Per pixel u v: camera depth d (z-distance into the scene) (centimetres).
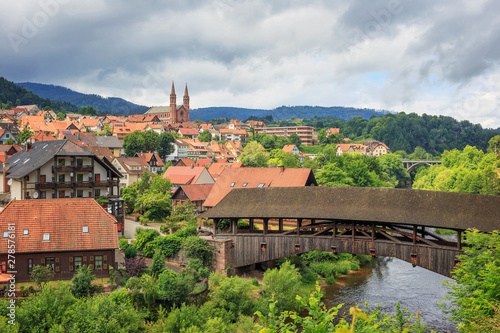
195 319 3391
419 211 4081
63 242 3847
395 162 16850
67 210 4056
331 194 4659
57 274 3797
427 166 18750
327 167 9188
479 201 3884
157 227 6744
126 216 7600
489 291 1922
